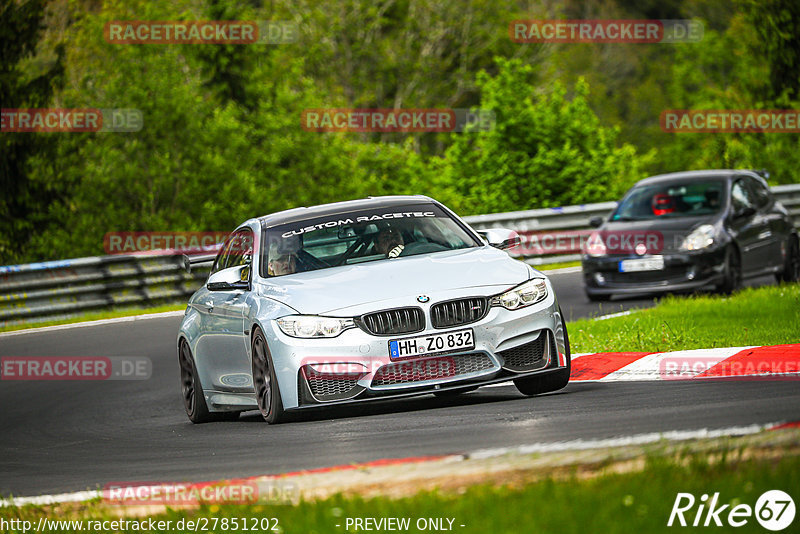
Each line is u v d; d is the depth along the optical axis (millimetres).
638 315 45062
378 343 27344
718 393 26219
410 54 199625
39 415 38938
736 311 42938
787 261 59312
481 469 18062
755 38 146000
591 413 24656
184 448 27875
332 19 193000
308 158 131125
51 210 117812
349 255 30891
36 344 54344
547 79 193000
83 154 118875
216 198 121375
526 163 112188
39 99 117312
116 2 118438
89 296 65750
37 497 23156
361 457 21797
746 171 60469
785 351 32375
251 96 137500
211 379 33375
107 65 119188
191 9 136875
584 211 79625
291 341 27875
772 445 17234
